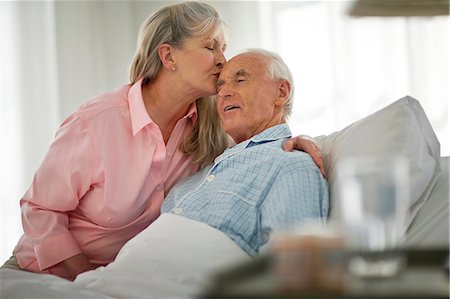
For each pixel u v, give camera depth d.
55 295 1.78
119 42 4.52
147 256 2.02
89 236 2.52
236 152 2.27
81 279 1.99
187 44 2.52
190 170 2.61
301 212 2.04
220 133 2.62
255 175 2.16
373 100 4.14
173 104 2.56
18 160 4.32
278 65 2.40
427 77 4.10
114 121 2.51
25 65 4.39
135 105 2.52
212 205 2.15
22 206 2.53
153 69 2.56
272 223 2.03
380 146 2.09
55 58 4.41
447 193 2.05
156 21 2.56
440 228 1.95
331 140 2.35
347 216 1.21
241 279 1.16
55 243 2.45
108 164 2.46
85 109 2.54
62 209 2.49
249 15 4.30
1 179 4.29
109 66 4.52
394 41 4.14
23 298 1.76
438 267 1.28
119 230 2.51
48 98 4.41
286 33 4.27
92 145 2.47
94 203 2.49
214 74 2.53
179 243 2.04
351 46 4.16
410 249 1.30
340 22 4.18
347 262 1.12
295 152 2.20
